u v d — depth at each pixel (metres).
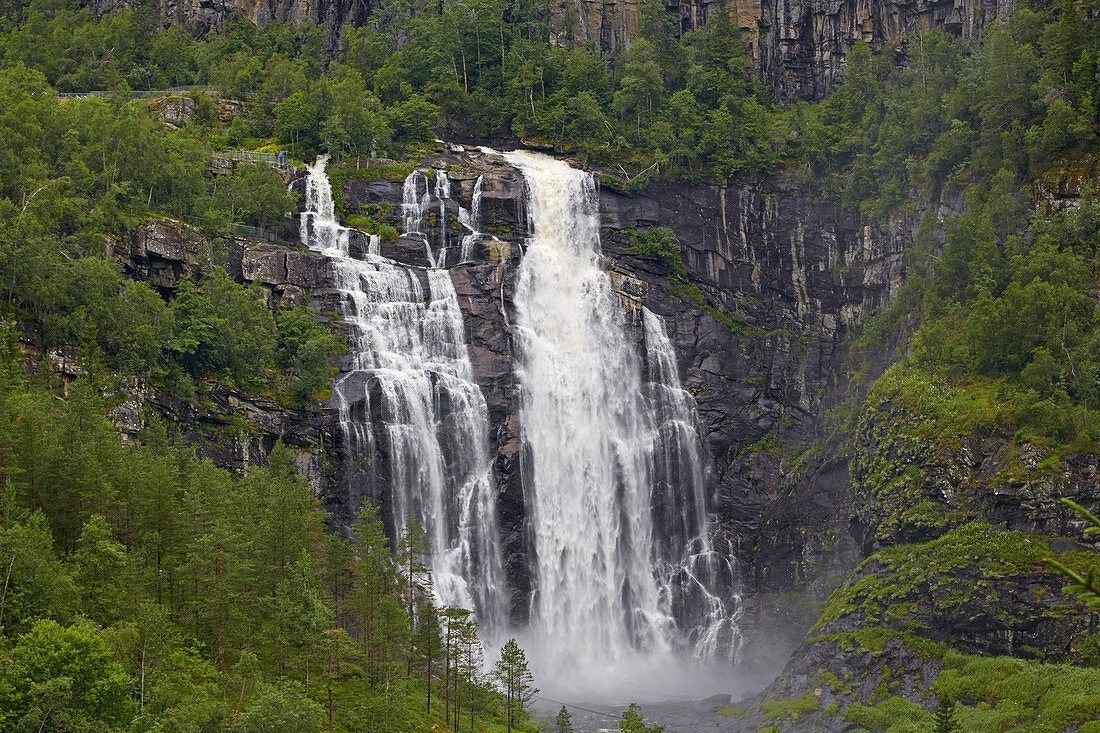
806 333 148.62
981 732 85.81
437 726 86.75
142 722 68.38
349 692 85.81
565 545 128.38
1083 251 118.62
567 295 140.00
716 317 145.62
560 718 92.38
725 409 141.00
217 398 115.06
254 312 119.75
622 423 136.00
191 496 85.06
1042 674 89.62
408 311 129.75
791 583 131.50
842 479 131.00
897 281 143.50
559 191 145.75
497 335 132.00
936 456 107.62
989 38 149.38
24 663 66.62
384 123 148.62
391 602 89.38
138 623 74.19
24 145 119.19
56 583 73.69
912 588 100.12
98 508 83.94
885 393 118.12
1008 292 113.00
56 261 105.50
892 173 146.12
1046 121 127.00
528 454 129.12
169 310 112.00
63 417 89.62
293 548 89.81
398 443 121.75
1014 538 99.62
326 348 121.19
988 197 129.12
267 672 82.56
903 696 94.12
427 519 121.81
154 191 126.94
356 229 136.50
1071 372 107.75
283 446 106.88
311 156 147.00
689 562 133.88
